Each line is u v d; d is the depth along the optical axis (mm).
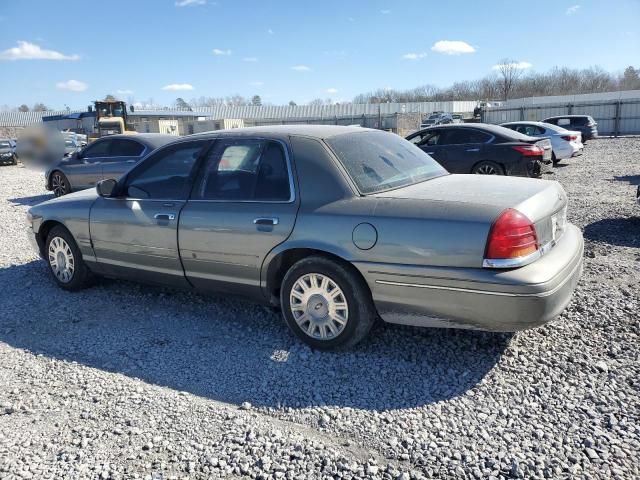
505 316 3250
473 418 3066
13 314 5008
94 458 2848
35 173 22766
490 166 11383
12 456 2889
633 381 3326
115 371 3826
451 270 3328
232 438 2980
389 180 3951
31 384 3688
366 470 2672
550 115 39250
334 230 3682
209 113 72938
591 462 2652
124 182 4949
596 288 4887
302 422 3125
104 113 33656
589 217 8234
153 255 4664
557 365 3568
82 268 5398
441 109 66875
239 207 4129
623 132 37219
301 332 3994
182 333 4418
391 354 3855
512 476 2592
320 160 3904
